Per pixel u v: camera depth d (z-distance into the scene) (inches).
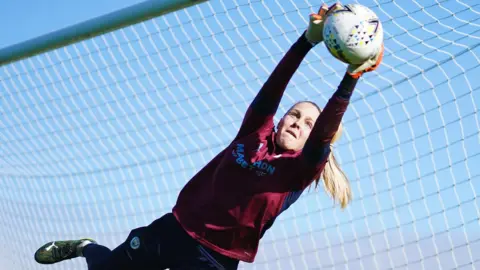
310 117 198.7
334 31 162.2
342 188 212.4
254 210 193.2
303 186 192.9
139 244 203.2
